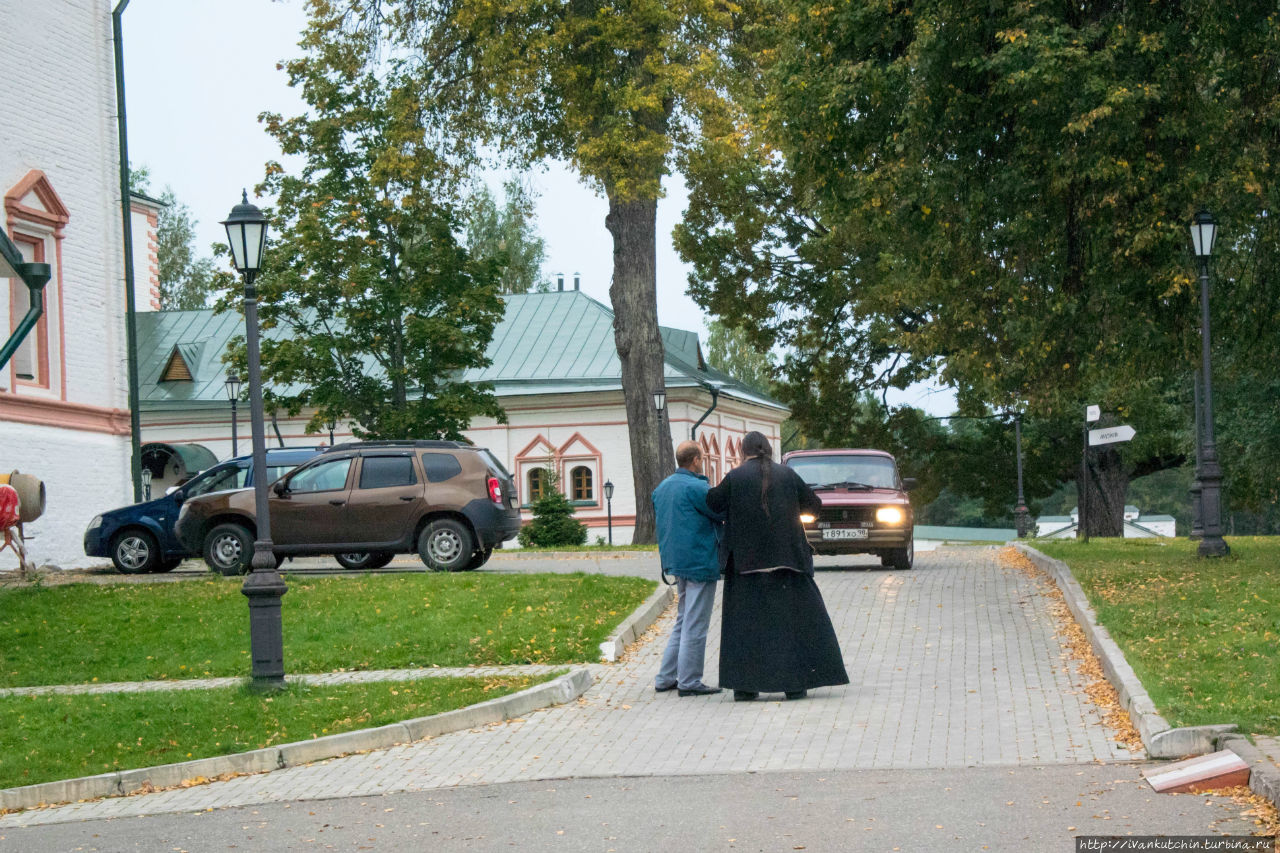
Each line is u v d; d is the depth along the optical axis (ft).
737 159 91.50
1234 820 20.22
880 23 57.88
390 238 115.03
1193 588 47.16
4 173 74.84
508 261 119.44
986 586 56.95
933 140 57.77
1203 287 54.44
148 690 39.04
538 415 155.84
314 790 26.86
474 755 29.25
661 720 32.24
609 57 89.61
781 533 34.06
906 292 116.98
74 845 23.22
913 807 22.24
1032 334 60.85
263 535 37.70
